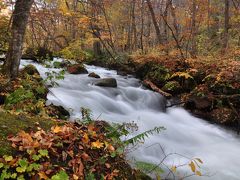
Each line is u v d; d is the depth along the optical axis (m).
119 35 27.72
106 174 4.39
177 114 11.59
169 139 8.95
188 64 13.25
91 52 21.31
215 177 6.87
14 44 8.77
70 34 23.48
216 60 12.51
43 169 3.84
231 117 10.42
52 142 4.27
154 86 13.27
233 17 20.55
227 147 9.02
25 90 7.71
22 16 8.78
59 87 10.83
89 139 4.75
